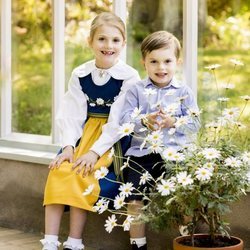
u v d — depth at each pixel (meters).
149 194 3.88
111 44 4.41
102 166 4.29
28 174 5.13
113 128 4.32
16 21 5.50
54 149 5.19
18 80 5.52
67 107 4.52
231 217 4.21
